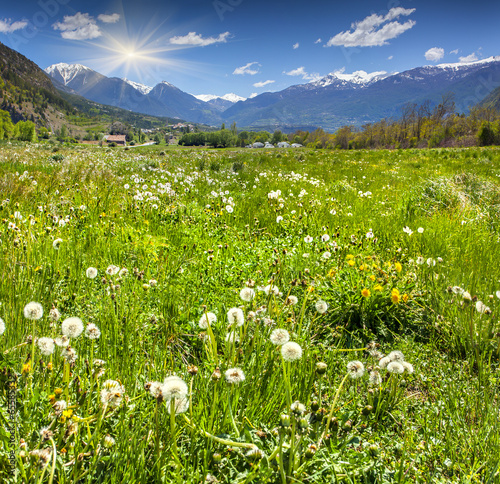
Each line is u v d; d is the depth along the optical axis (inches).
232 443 60.8
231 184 406.9
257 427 74.0
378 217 258.5
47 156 593.0
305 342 102.7
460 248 196.2
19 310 98.1
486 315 123.0
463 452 77.6
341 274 153.9
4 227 169.2
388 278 149.5
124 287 126.2
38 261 138.9
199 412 73.5
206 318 89.3
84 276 138.5
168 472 62.9
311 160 901.8
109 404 64.3
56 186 281.6
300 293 142.9
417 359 114.3
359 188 433.1
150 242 180.7
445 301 138.9
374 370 91.5
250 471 62.7
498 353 113.9
